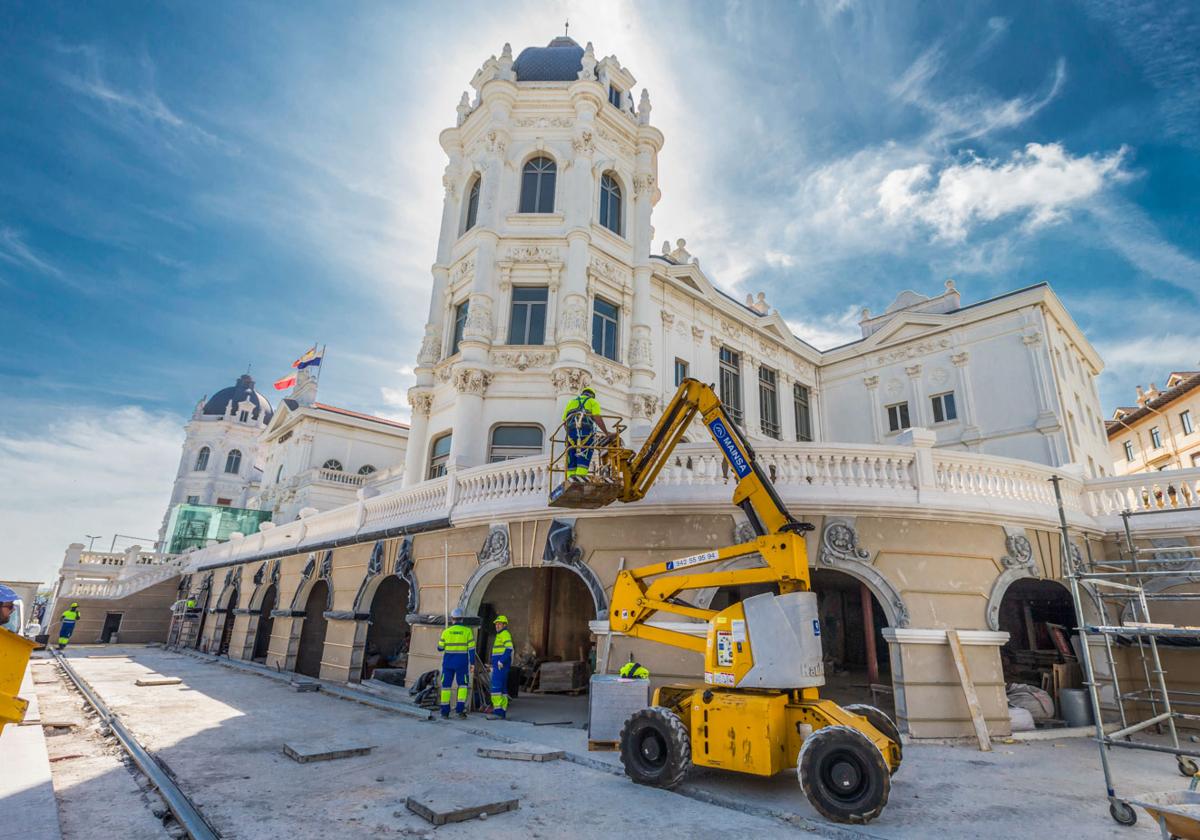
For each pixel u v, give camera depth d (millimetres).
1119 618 12188
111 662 21234
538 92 21984
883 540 10977
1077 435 22984
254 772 7535
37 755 7520
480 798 6289
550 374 18734
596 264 20609
